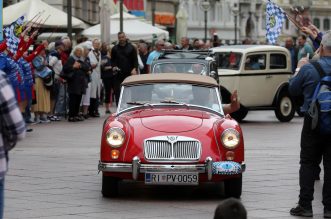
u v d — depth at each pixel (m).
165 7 159.75
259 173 25.72
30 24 36.66
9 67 32.81
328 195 19.12
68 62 43.53
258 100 45.38
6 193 21.95
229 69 44.84
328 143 18.92
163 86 23.48
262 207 20.38
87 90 45.91
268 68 45.50
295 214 19.38
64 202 20.78
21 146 32.62
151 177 20.55
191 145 20.70
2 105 13.24
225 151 20.83
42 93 42.38
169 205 20.59
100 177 24.81
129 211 19.75
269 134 38.72
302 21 23.55
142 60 56.88
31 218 18.73
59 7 75.88
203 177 20.72
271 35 30.89
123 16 69.94
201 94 23.31
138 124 21.28
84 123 43.44
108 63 49.53
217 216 8.68
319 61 19.09
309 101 19.03
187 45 52.41
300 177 19.30
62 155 29.92
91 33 62.25
